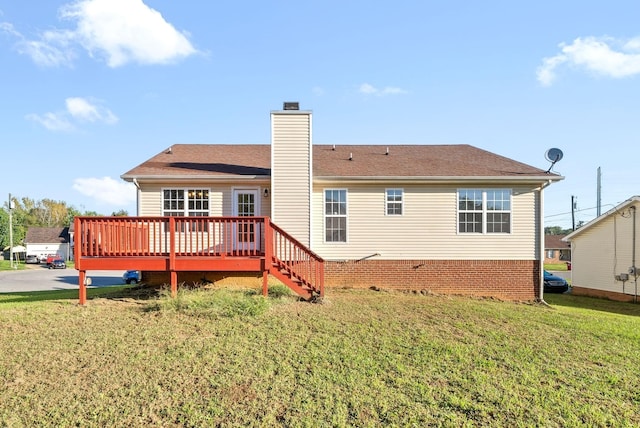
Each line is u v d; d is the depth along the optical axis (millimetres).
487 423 4367
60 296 11375
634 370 5973
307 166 12180
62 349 6211
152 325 7441
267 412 4492
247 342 6648
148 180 12141
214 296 8906
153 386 5035
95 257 9477
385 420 4375
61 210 96812
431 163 14078
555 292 22422
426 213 12961
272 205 12086
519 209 13008
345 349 6445
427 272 12906
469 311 9648
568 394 5086
